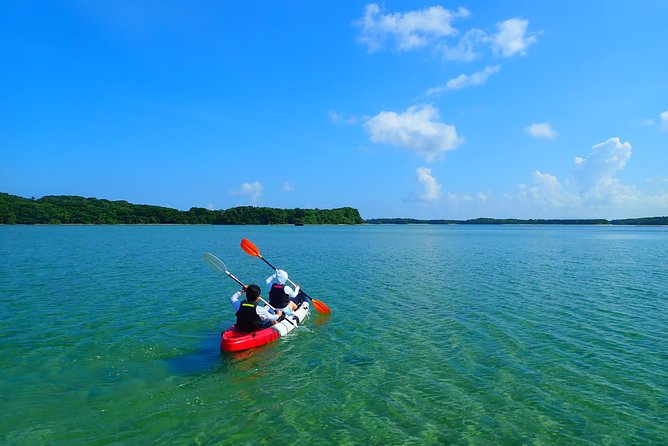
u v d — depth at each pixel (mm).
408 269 25047
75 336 10781
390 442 6160
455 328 11875
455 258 32344
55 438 6113
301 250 39781
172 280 19500
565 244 53406
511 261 30250
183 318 12641
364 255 34594
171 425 6547
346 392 7746
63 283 18391
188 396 7539
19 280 19109
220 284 18547
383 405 7254
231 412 6984
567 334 11312
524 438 6285
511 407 7199
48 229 88375
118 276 20578
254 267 26016
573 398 7539
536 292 17328
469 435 6352
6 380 8078
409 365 9070
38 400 7277
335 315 13344
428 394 7672
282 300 11828
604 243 55969
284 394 7652
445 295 16609
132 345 10164
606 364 9133
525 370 8797
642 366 9023
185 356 9516
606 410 7109
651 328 11883
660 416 6914
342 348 10141
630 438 6297
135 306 14102
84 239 51719
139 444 6016
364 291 17453
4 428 6352
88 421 6617
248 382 8156
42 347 9938
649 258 32969
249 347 9984
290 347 10188
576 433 6426
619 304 15023
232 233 80750
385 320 12742
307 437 6266
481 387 7973
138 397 7461
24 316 12672
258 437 6258
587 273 23484
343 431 6438
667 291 17625
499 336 11125
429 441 6195
